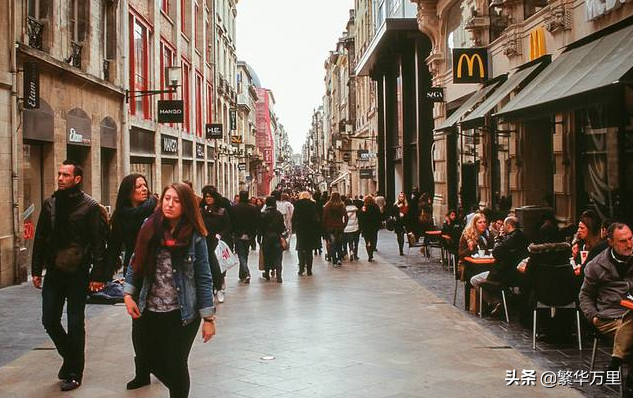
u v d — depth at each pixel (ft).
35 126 45.78
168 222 14.96
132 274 15.02
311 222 48.34
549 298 24.75
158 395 18.63
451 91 72.74
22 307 33.22
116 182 65.62
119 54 66.23
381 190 120.78
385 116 115.03
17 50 42.60
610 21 36.01
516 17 50.08
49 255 19.49
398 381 20.10
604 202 37.37
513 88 45.06
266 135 352.90
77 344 19.45
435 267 53.47
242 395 18.71
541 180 49.29
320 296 37.91
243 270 44.27
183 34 105.29
